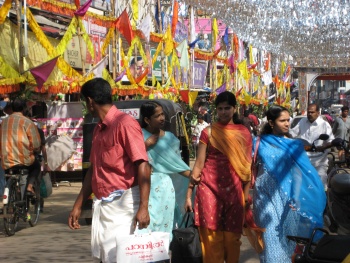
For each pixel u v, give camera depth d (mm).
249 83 35062
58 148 16328
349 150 8508
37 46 13703
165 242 5004
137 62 20359
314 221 6234
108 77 15867
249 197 6410
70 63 16438
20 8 12469
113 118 5082
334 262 4461
